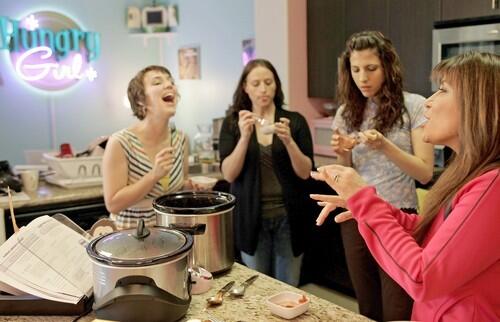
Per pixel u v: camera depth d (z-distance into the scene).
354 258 2.25
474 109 1.08
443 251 1.04
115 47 5.54
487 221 1.02
